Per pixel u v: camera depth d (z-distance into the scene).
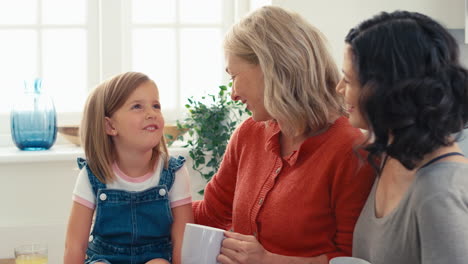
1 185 2.19
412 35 0.82
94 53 2.49
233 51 1.16
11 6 2.44
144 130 1.31
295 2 2.12
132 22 2.49
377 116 0.83
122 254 1.35
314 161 1.12
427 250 0.80
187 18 2.53
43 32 2.46
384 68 0.83
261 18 1.14
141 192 1.36
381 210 0.97
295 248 1.14
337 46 2.16
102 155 1.34
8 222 2.21
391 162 0.96
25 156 2.14
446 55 0.82
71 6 2.48
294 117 1.12
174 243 1.38
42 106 2.25
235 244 1.02
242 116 2.40
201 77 2.56
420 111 0.80
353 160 1.08
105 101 1.33
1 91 2.46
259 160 1.25
